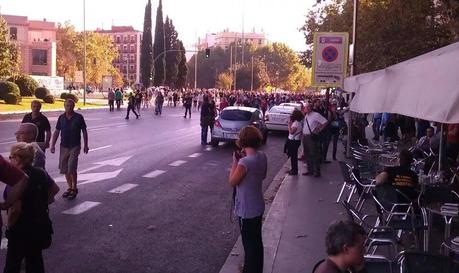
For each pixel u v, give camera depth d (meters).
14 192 4.66
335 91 52.09
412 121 19.78
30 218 5.22
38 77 66.31
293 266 6.58
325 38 17.23
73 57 110.31
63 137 10.23
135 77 175.25
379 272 4.60
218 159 17.23
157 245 7.61
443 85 4.22
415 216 7.30
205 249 7.49
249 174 5.73
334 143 17.64
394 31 23.31
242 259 6.98
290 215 9.34
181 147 20.30
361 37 24.62
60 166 10.34
